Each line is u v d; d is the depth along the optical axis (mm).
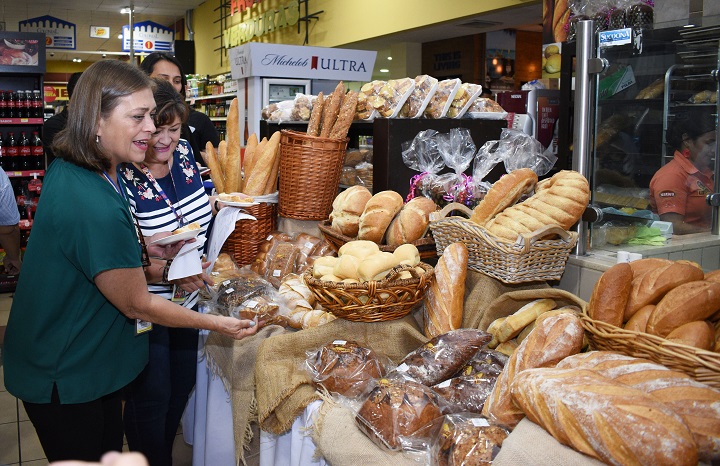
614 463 1069
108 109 1561
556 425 1149
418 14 8219
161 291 2145
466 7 7430
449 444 1290
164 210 2201
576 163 2053
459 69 10852
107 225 1560
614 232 2084
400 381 1485
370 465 1373
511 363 1439
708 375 1263
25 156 6473
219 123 9812
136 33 15242
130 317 1701
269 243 2684
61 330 1647
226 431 2279
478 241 1893
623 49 2025
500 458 1169
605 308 1476
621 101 2043
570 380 1197
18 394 1684
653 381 1214
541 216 1829
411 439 1370
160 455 2400
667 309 1395
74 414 1698
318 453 1537
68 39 15180
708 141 2148
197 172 2434
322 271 1854
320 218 2754
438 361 1576
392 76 10695
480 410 1481
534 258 1814
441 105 2652
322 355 1683
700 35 2025
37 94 6484
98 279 1571
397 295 1734
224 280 2398
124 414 2400
